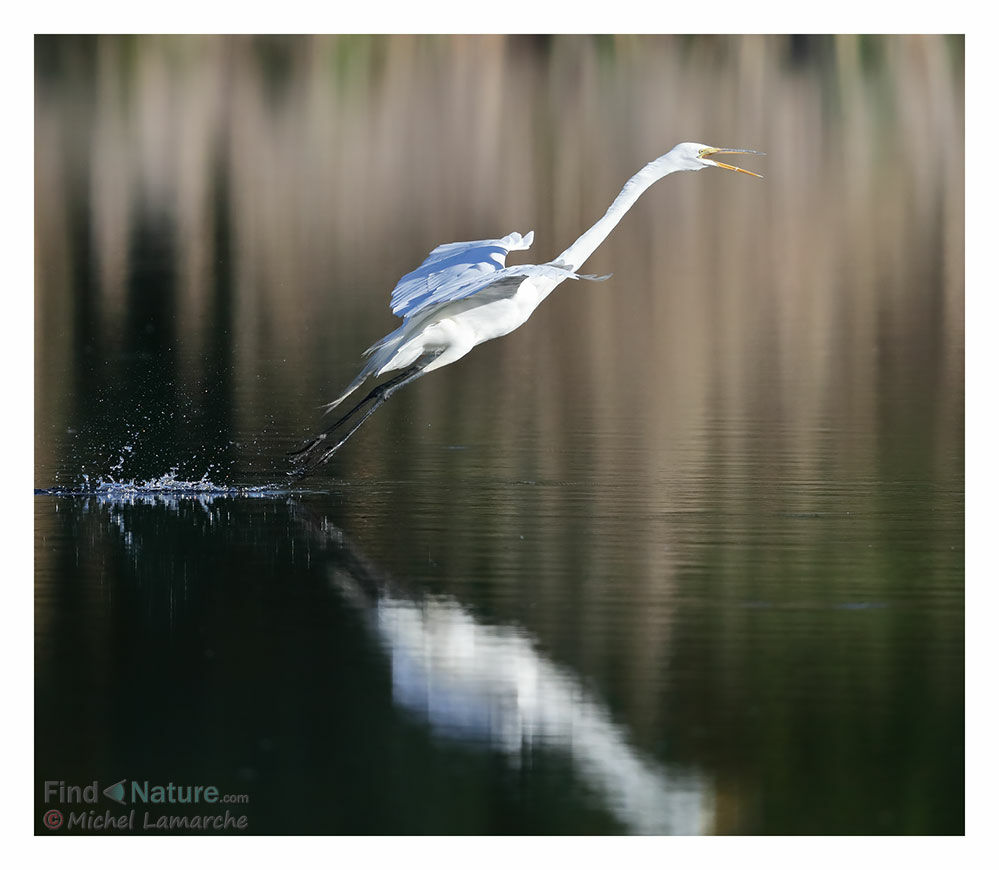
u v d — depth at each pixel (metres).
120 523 12.85
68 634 9.95
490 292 13.05
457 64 38.97
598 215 28.42
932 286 24.83
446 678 9.23
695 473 14.75
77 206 28.56
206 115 35.09
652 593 10.85
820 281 25.30
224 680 9.20
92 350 19.86
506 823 7.66
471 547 12.15
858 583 11.06
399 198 29.52
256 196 29.72
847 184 31.52
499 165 31.91
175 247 26.11
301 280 24.22
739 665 9.40
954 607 10.48
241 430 16.34
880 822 7.70
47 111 34.66
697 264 26.48
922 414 17.44
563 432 16.67
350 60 38.62
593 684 9.13
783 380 19.36
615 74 38.59
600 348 21.42
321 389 18.33
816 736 8.47
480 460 15.38
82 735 8.41
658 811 7.70
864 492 13.95
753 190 31.31
